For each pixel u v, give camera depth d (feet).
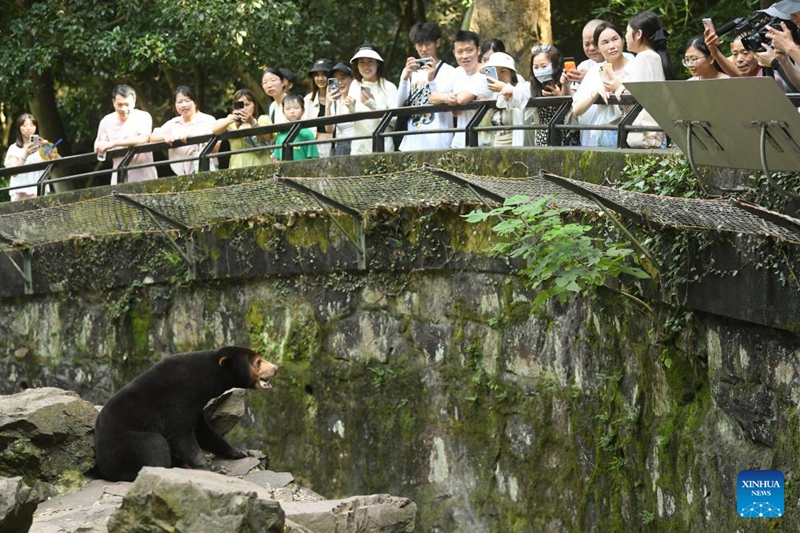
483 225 37.35
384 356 41.57
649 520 30.68
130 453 32.14
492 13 55.88
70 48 70.90
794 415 24.61
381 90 44.52
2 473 32.91
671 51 58.39
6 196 84.94
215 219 46.26
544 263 28.27
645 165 30.50
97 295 51.98
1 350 56.65
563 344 34.78
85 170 86.22
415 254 40.01
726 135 23.72
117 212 47.93
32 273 54.39
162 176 57.52
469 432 38.55
